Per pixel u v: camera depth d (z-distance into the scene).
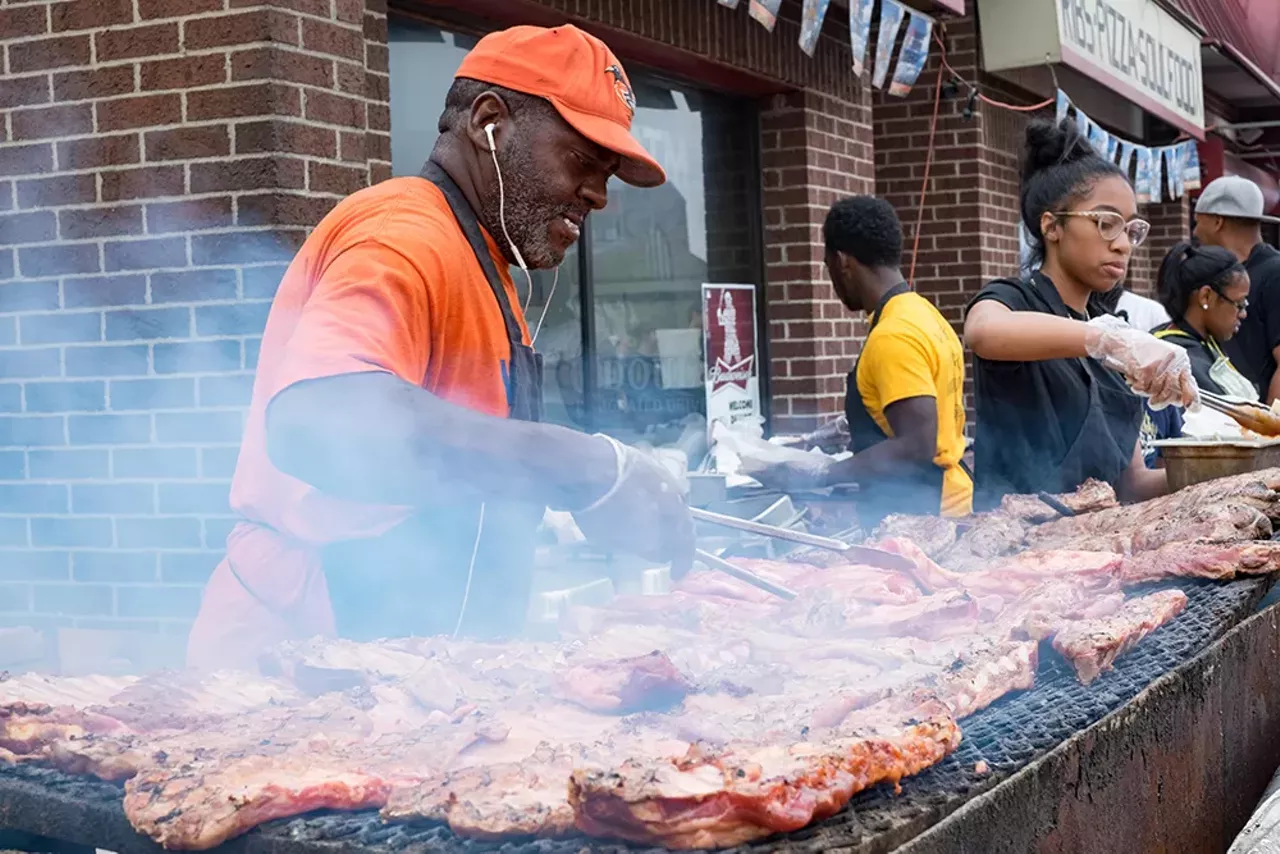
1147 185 10.78
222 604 2.72
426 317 2.47
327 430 2.12
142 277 4.62
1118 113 12.35
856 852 1.36
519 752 1.73
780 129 7.65
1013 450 4.31
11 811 1.65
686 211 7.27
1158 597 2.54
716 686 1.95
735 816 1.36
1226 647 2.52
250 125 4.41
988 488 4.38
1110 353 3.83
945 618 2.45
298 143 4.46
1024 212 4.38
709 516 2.88
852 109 8.16
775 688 1.99
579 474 2.23
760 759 1.47
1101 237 4.16
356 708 1.88
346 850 1.43
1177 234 14.68
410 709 1.91
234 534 2.78
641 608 2.72
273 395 2.19
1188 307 5.96
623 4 6.05
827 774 1.43
